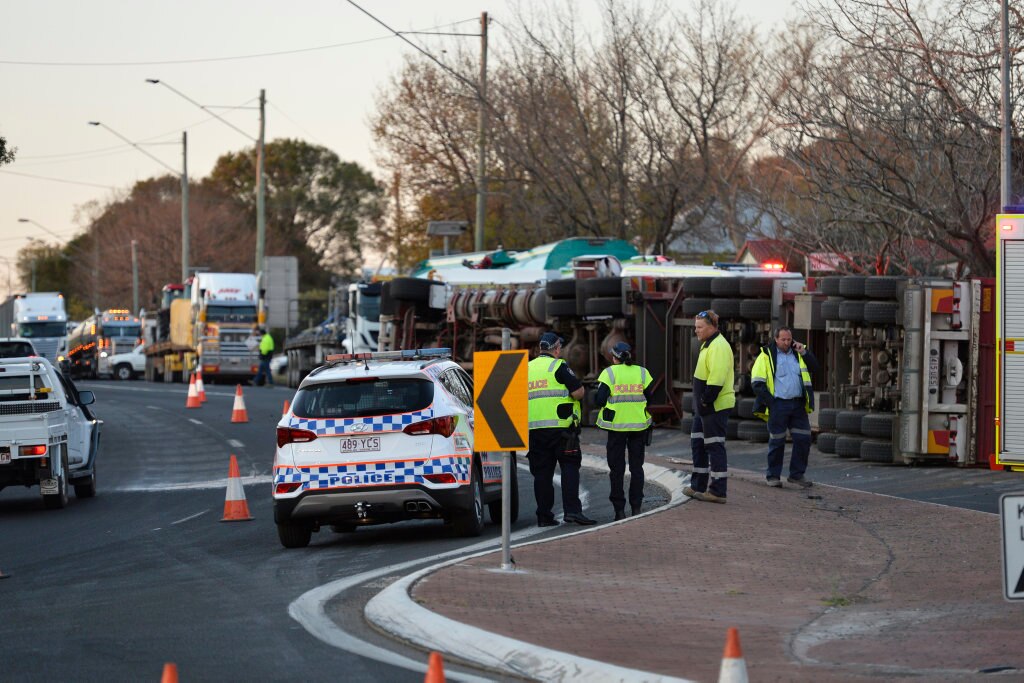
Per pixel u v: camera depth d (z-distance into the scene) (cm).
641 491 2195
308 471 1956
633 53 5466
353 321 6275
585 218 5766
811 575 1656
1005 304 2273
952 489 2400
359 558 1892
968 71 3400
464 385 2202
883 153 3816
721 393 2205
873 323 2800
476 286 4675
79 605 1585
